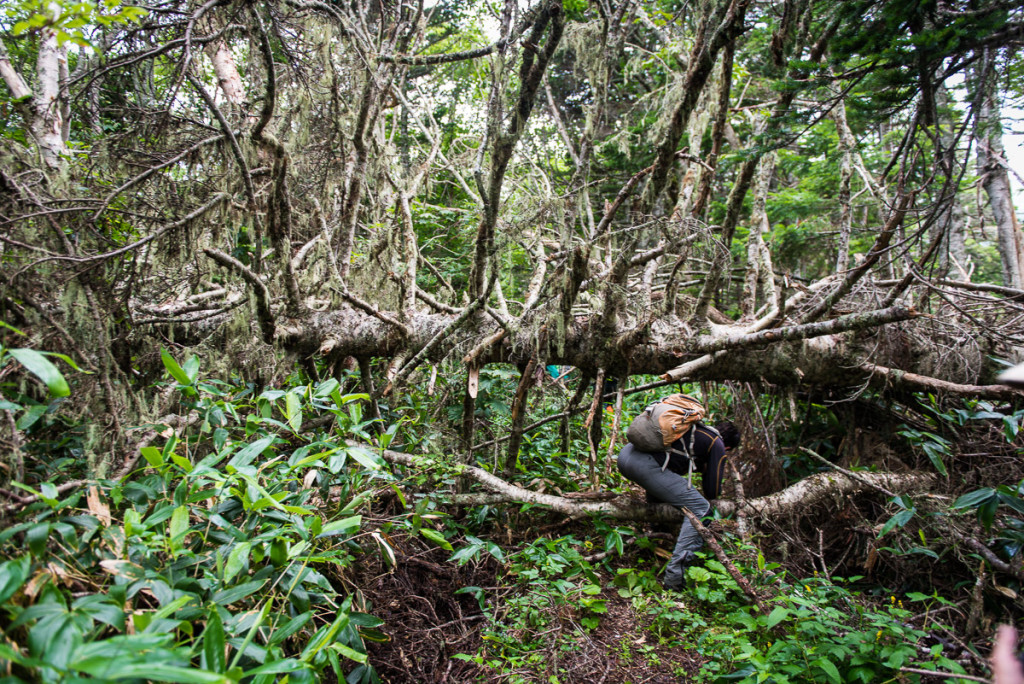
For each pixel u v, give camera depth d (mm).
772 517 3785
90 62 2695
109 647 1092
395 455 3299
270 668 1383
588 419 3508
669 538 3691
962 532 3363
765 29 4336
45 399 2652
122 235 3127
